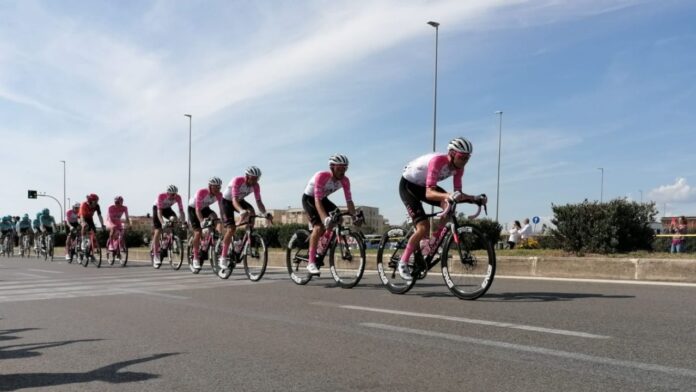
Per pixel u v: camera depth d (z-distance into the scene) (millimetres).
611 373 3363
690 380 3197
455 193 6469
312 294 7488
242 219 9922
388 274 7789
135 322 5539
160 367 3781
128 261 18422
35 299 7512
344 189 8414
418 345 4230
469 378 3350
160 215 13250
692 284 7652
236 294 7648
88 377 3588
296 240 9117
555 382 3221
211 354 4105
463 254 6660
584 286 7648
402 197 7246
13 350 4410
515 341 4266
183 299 7238
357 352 4059
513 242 19844
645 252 10281
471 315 5434
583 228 10375
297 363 3793
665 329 4578
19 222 24641
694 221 31203
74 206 17344
